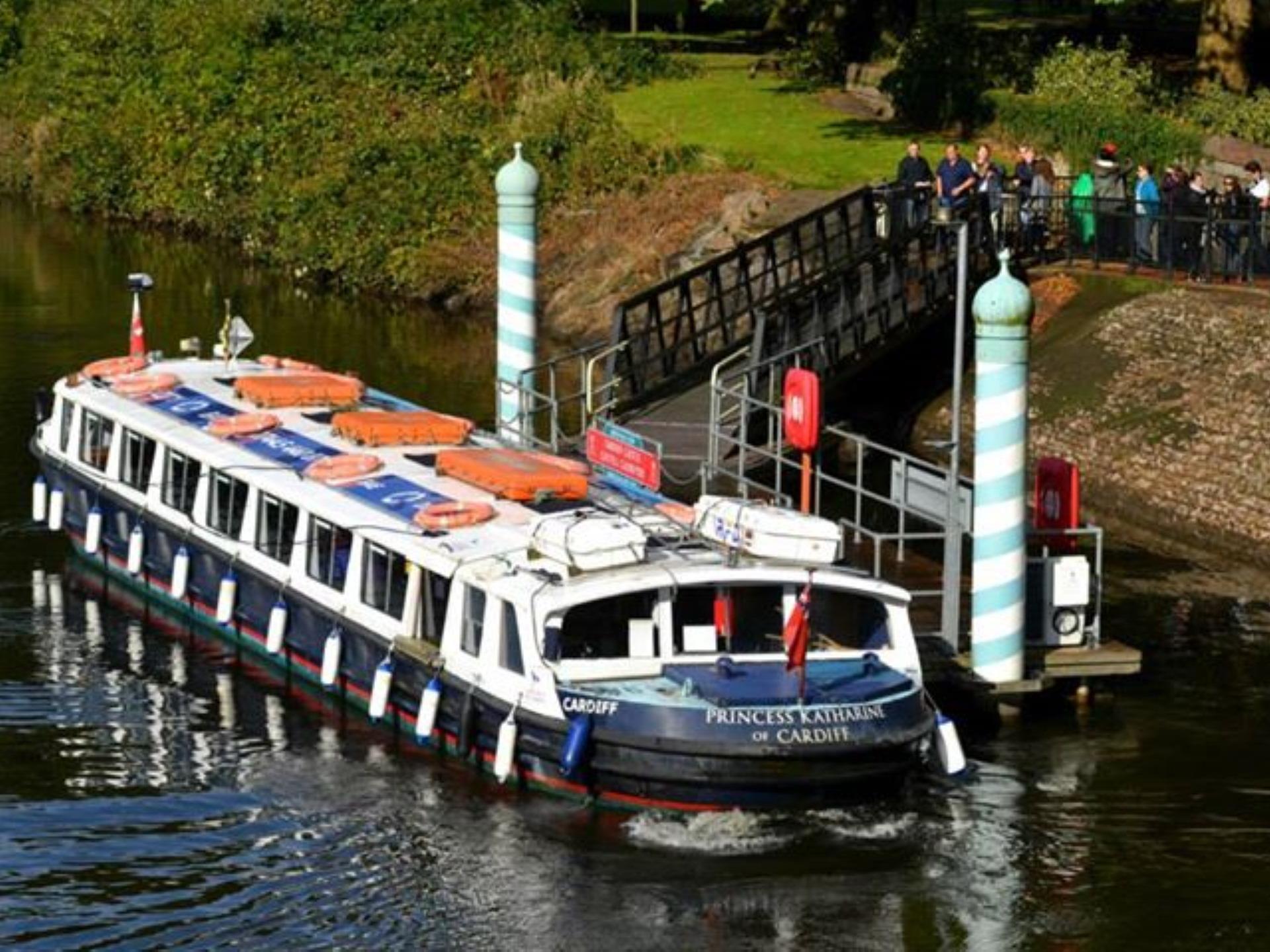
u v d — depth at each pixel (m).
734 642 32.28
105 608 41.25
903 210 56.59
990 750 34.31
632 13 98.56
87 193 91.69
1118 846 31.09
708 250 66.31
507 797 32.12
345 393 42.28
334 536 36.31
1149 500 47.84
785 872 30.11
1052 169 66.88
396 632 34.59
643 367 50.25
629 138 75.00
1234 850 31.02
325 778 33.16
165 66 91.94
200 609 40.12
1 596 41.88
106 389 44.00
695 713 30.64
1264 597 42.16
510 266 45.78
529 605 31.75
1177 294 54.28
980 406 34.44
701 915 28.98
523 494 35.88
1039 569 35.94
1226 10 74.62
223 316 69.56
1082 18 98.62
